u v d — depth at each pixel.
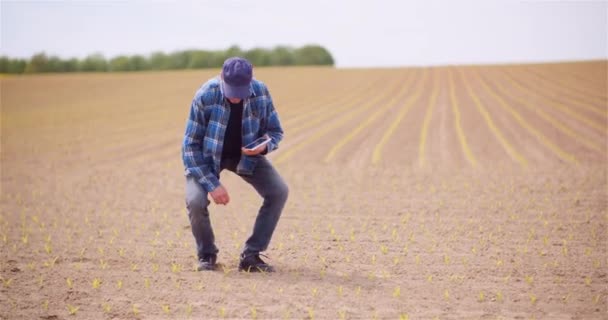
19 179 11.77
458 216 7.99
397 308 4.40
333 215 8.15
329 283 5.00
